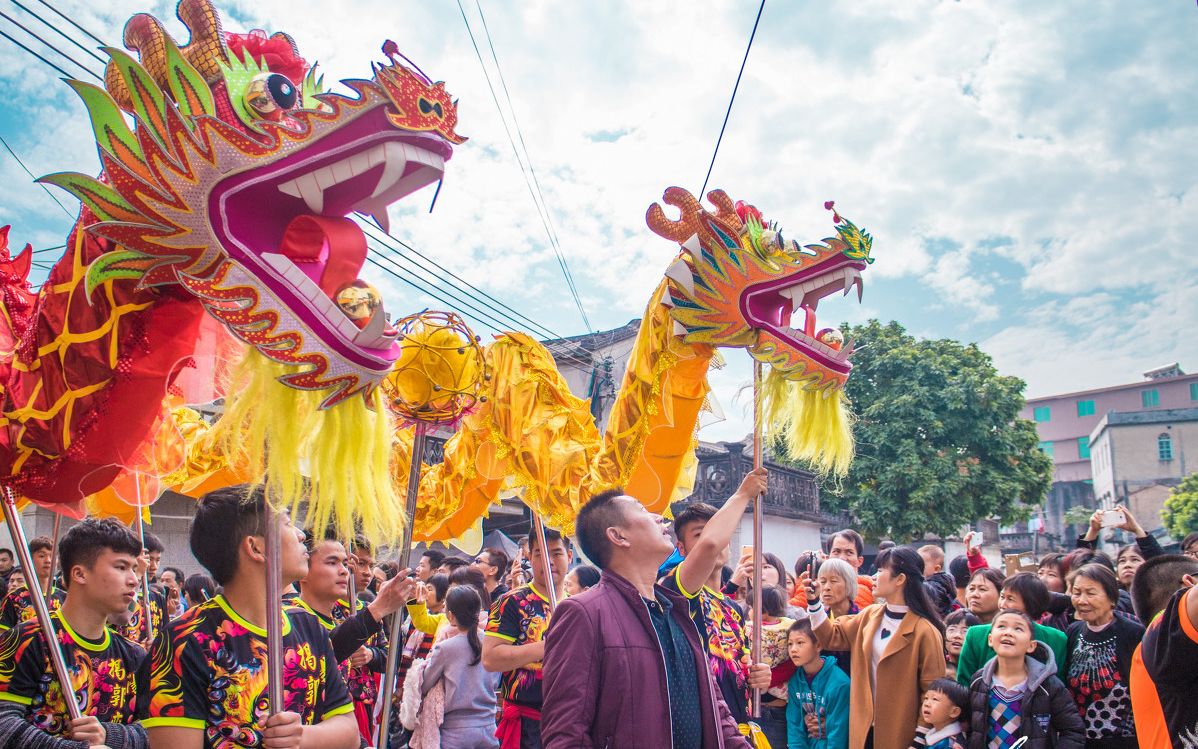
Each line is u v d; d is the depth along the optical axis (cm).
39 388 246
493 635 465
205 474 411
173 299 245
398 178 225
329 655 274
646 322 398
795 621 464
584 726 251
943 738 407
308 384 225
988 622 522
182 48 237
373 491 241
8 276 273
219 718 238
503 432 427
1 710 258
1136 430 4244
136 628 462
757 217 379
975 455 1925
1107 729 389
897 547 461
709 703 274
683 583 304
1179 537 3216
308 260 239
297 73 252
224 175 223
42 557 501
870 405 1947
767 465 1786
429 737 508
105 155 223
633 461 392
